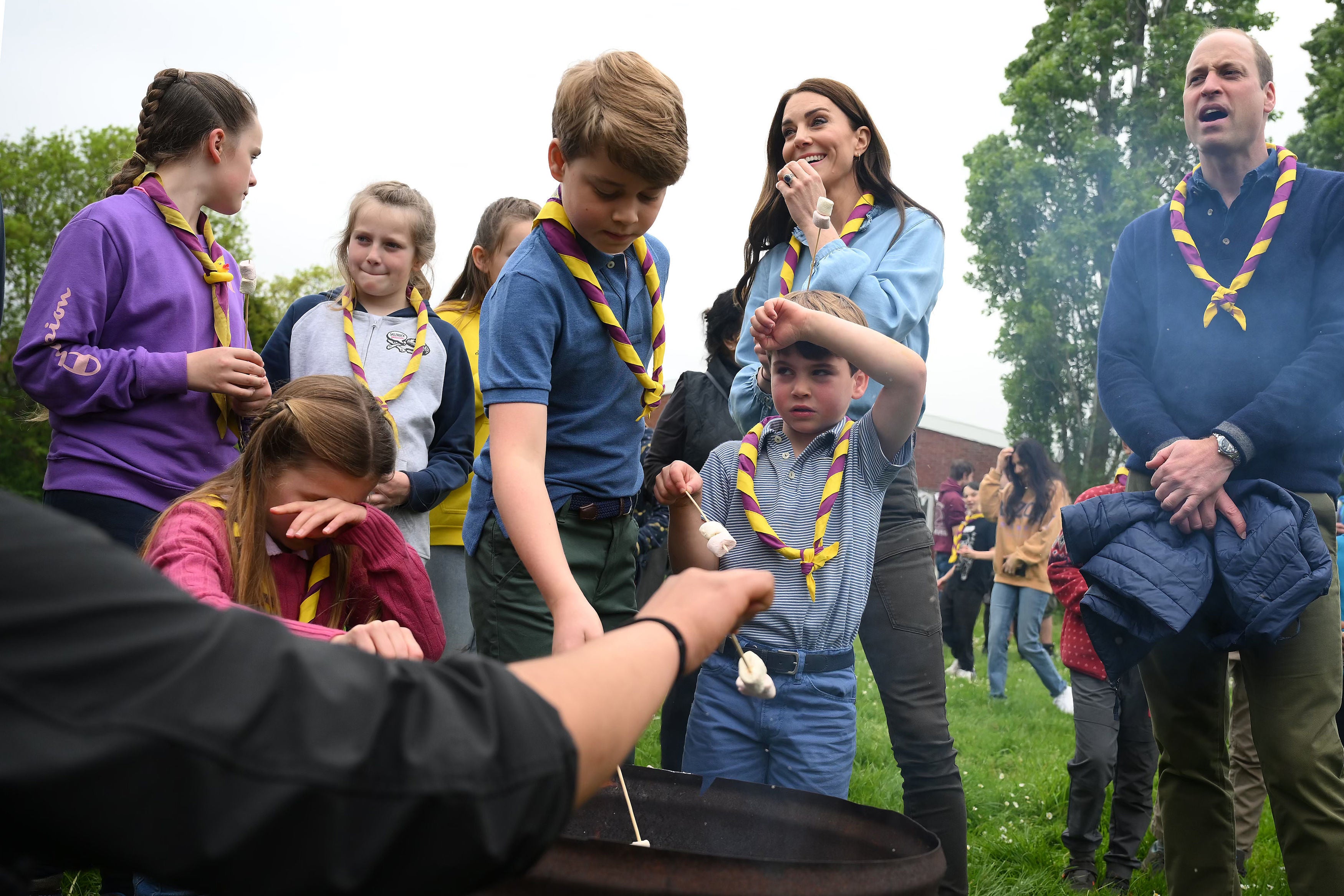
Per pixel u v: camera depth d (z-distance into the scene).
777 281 3.38
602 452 2.54
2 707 0.67
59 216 28.56
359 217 3.64
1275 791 2.75
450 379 3.68
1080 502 3.17
